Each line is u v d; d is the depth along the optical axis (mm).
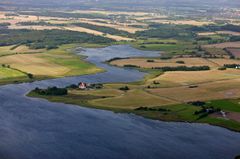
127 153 194750
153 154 194250
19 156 189625
